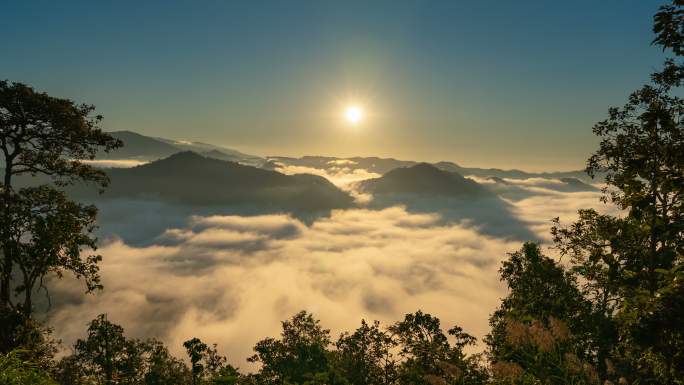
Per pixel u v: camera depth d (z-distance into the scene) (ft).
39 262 69.67
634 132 45.91
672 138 37.81
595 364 42.06
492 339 73.36
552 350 26.99
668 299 25.07
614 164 49.32
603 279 52.21
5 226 66.13
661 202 38.75
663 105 42.11
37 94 70.33
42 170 76.02
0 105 67.05
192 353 67.15
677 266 26.37
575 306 64.54
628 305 27.78
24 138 73.05
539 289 74.38
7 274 68.59
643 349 26.35
